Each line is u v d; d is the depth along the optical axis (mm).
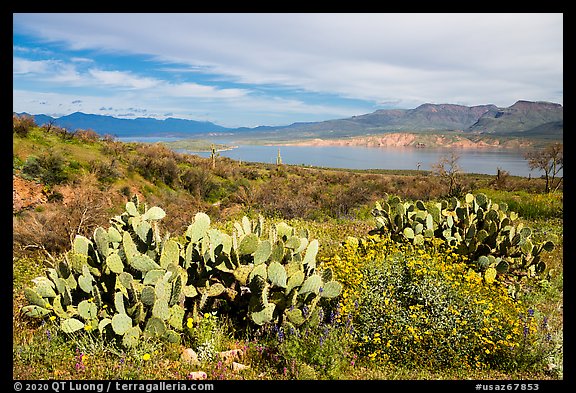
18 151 19141
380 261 5766
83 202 11195
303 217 15375
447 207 8047
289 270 4746
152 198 20328
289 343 4164
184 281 4711
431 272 5262
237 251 4855
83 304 4496
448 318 4723
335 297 5199
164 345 4332
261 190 21750
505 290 5777
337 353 4199
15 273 7012
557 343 4738
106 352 4188
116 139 28578
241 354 4234
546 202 14312
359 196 19875
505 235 7184
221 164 33094
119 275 4527
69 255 5000
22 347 4129
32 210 16078
